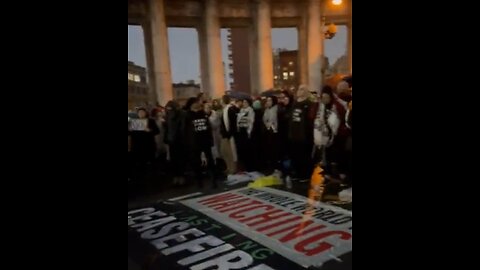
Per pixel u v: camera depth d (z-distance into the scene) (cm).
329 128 460
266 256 274
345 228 317
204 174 585
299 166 508
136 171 543
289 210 380
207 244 305
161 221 372
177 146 529
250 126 565
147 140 550
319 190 440
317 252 274
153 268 265
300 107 494
